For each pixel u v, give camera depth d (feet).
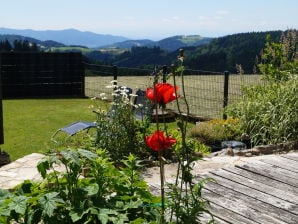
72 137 24.63
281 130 25.14
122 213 10.15
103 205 9.86
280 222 13.16
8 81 51.26
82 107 42.96
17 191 10.46
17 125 34.06
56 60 52.54
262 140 26.00
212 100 38.32
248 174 17.65
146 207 10.36
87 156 9.90
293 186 16.29
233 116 29.60
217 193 15.47
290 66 31.09
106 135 21.79
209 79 42.09
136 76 49.16
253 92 29.78
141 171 19.71
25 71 51.75
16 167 20.90
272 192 15.62
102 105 43.19
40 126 33.71
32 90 52.31
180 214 8.52
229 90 33.71
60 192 9.95
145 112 23.72
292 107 25.71
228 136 26.81
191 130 27.35
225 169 18.34
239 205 14.40
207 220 13.05
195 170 20.06
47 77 52.49
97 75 56.70
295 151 23.85
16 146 27.35
